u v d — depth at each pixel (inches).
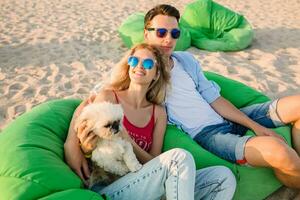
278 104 118.4
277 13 315.6
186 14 251.9
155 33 112.6
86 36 253.9
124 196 89.8
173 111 112.7
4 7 325.1
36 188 78.9
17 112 161.2
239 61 214.7
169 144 108.4
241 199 106.8
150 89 105.9
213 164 103.9
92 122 83.2
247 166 105.2
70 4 337.7
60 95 175.3
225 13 247.3
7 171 81.7
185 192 85.0
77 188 84.1
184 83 115.0
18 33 259.0
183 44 225.0
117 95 104.0
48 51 226.5
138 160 96.3
